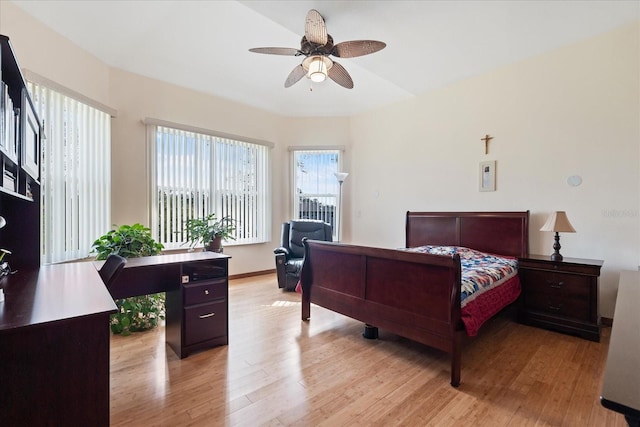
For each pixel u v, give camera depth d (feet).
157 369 6.91
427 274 6.81
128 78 12.00
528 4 8.20
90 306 3.61
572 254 10.29
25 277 5.31
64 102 9.57
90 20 9.54
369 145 16.66
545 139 10.85
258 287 14.16
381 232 16.10
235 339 8.57
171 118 13.23
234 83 14.49
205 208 14.38
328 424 5.14
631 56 9.23
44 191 8.91
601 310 9.71
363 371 6.88
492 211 12.07
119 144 11.76
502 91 11.85
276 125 17.37
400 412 5.46
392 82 13.16
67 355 3.29
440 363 7.28
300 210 17.78
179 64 12.64
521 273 9.95
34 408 3.18
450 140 13.42
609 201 9.62
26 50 8.43
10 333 2.96
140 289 7.59
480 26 9.17
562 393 6.05
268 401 5.75
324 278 9.53
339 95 16.21
